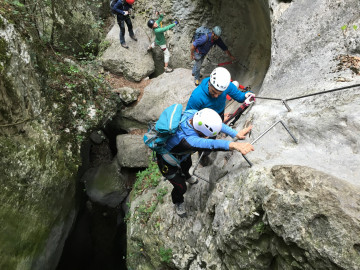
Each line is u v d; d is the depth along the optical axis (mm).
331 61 3047
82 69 6445
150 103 6824
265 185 2348
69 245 6793
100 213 7352
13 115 4020
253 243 2576
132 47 7129
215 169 3418
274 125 2787
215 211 3098
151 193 5262
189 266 3873
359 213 1848
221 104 3336
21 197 4090
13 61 4066
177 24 7141
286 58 3502
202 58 6090
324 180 2049
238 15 6137
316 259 1986
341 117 2502
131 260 5184
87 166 7617
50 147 4711
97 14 7344
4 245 3846
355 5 3055
